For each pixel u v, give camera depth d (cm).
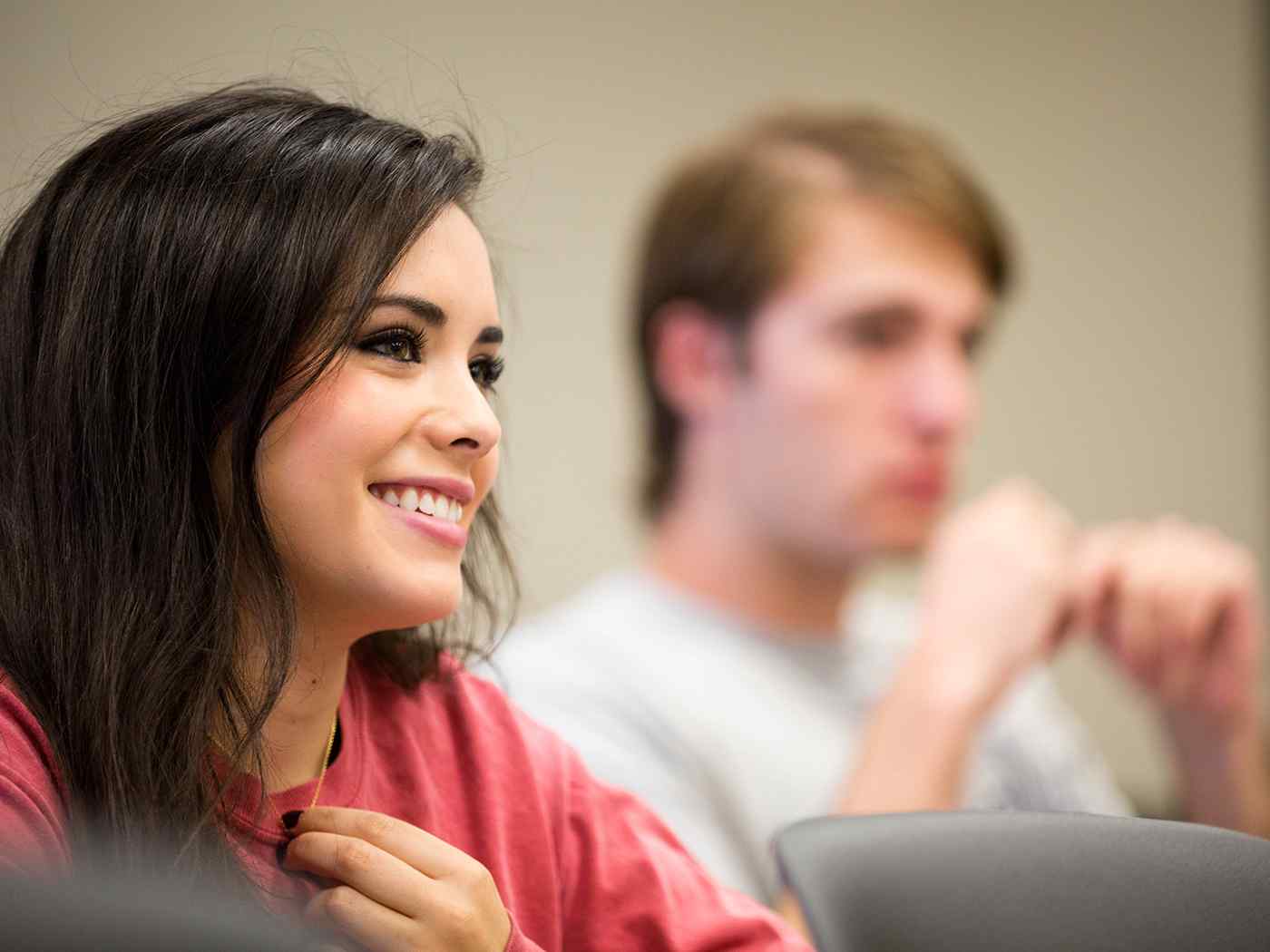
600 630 511
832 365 547
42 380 198
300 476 187
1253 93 781
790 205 553
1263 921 185
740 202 555
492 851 213
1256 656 514
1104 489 751
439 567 195
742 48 682
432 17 602
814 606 541
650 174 655
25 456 198
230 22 543
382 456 189
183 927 116
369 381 189
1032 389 741
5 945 109
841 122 579
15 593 194
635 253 605
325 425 187
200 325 189
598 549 622
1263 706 666
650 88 661
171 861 179
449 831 213
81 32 517
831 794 493
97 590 192
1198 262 773
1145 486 759
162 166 196
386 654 224
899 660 557
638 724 485
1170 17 770
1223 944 185
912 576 656
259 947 119
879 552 548
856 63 709
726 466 546
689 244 564
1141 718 732
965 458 724
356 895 176
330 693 203
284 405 186
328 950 169
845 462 546
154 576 190
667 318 568
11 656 192
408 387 192
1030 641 485
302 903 186
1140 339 762
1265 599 767
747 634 526
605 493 625
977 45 737
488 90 620
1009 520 504
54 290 199
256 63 543
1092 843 197
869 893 194
